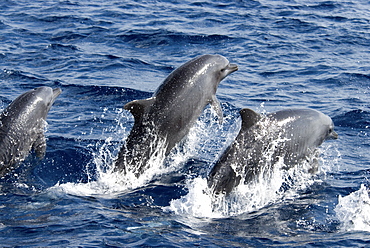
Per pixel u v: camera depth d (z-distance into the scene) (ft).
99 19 109.09
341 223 42.19
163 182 49.08
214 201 45.01
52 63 84.58
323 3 127.54
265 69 84.99
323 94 74.95
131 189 47.70
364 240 38.81
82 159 53.57
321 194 47.42
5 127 52.80
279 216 43.24
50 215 41.42
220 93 74.59
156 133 50.70
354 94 74.79
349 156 55.77
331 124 53.06
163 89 51.70
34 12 113.29
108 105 68.90
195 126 61.52
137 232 38.78
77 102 69.41
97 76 79.30
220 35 100.48
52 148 55.36
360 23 111.14
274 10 120.16
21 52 88.89
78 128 61.05
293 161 50.03
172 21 108.99
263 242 38.42
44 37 97.40
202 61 53.93
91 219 40.57
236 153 46.83
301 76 82.12
